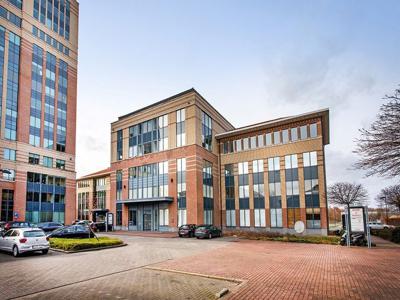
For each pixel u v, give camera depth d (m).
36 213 46.88
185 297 8.51
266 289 9.21
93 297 8.54
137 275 11.52
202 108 39.84
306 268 12.67
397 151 11.55
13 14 46.94
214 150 42.56
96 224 39.16
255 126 39.19
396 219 55.03
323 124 37.69
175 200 37.78
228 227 40.81
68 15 57.62
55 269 12.67
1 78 44.03
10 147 44.19
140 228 41.00
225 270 12.30
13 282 10.34
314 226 33.91
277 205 36.91
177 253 17.67
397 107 11.50
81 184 72.94
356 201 45.91
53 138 51.53
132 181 43.44
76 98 57.25
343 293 8.70
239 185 40.72
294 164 36.25
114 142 47.19
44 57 51.47
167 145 39.94
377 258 15.47
